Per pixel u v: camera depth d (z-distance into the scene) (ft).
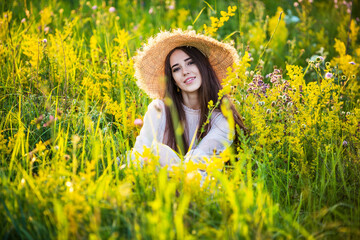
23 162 7.40
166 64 9.70
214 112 9.50
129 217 5.85
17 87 11.10
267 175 8.41
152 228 5.16
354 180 7.92
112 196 5.96
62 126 9.43
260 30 16.46
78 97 10.63
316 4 21.94
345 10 20.61
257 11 17.93
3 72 11.68
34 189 6.11
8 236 5.93
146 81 10.30
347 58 12.51
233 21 17.51
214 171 6.18
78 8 17.54
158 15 18.11
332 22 20.42
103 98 10.55
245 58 8.23
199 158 8.20
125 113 9.15
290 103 9.30
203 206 6.48
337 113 9.41
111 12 16.85
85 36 15.47
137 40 14.73
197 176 6.69
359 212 6.75
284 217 6.42
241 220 5.56
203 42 9.70
